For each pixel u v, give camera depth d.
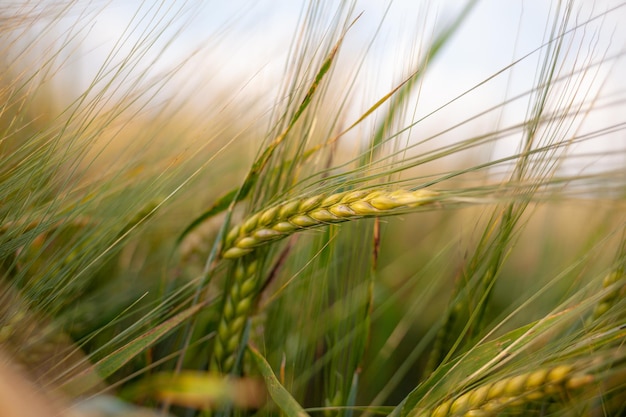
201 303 0.31
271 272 0.32
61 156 0.29
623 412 0.29
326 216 0.28
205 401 0.31
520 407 0.27
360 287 0.34
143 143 0.34
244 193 0.32
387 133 0.34
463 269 0.34
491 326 0.34
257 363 0.31
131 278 0.38
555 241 0.43
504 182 0.24
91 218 0.32
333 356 0.33
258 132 0.39
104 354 0.32
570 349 0.26
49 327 0.29
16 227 0.29
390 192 0.26
